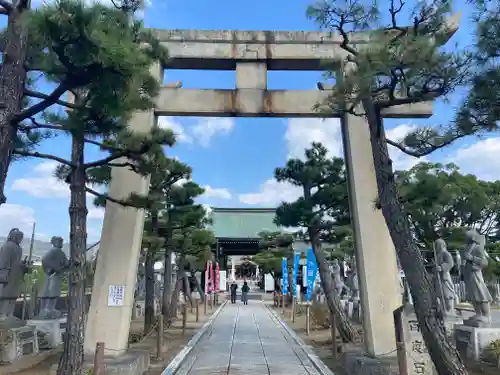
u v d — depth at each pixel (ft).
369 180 36.01
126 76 18.37
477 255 38.50
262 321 73.26
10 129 18.74
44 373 31.30
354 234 36.09
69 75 18.15
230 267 199.82
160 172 39.50
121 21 19.75
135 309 75.51
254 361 38.60
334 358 39.45
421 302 21.70
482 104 19.86
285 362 38.32
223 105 37.60
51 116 27.66
